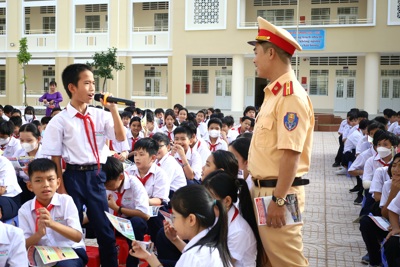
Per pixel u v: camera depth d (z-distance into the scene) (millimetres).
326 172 9305
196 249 2098
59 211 3070
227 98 21812
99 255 3428
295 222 2578
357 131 8477
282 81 2637
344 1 20203
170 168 4645
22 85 22391
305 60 20812
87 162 3262
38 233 2873
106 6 22062
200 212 2129
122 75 20984
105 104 3289
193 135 5578
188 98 22359
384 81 19953
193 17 19703
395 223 3660
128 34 20984
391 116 9625
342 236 5031
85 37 21391
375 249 3980
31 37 22094
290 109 2508
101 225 3309
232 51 19344
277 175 2619
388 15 17719
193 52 19828
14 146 5402
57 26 21656
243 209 2762
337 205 6500
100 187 3334
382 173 4430
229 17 19297
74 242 3111
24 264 2627
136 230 3641
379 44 17906
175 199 2180
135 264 3598
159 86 22453
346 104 20547
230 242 2637
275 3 20891
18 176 4762
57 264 2916
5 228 2582
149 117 8219
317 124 18266
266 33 2668
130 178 3836
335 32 18297
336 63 20484
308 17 20719
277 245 2627
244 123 7578
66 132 3232
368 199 4988
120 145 5285
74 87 3209
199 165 5523
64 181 3266
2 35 22469
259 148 2680
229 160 2982
